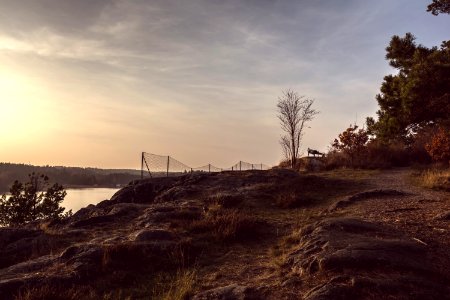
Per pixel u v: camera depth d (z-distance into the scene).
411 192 15.45
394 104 17.88
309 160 28.72
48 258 9.37
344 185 18.09
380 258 6.88
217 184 19.30
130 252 9.10
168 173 25.47
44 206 21.72
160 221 12.64
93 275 8.32
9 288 7.53
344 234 8.48
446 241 8.12
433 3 14.20
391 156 26.38
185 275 7.81
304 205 14.92
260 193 16.98
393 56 20.67
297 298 6.21
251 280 7.48
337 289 6.05
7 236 11.72
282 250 9.15
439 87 14.02
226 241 10.47
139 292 7.62
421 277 6.42
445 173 18.25
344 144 27.45
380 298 5.84
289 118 31.81
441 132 21.91
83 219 13.56
